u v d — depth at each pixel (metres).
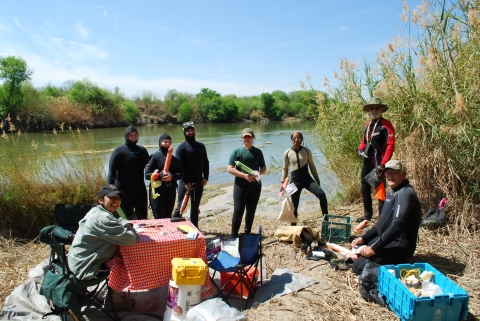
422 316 3.25
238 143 23.64
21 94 33.31
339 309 3.67
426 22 5.82
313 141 8.76
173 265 3.58
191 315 3.36
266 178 12.55
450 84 5.46
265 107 63.97
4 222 6.41
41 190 6.82
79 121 38.03
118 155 5.38
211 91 77.75
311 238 5.45
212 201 9.60
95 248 3.59
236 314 3.32
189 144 5.94
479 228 5.26
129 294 3.96
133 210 5.93
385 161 5.37
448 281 3.53
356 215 6.99
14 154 7.07
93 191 7.20
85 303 3.64
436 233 5.39
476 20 5.04
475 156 5.33
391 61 6.61
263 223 7.09
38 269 4.78
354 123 7.84
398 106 6.11
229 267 3.95
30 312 3.76
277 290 4.12
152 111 56.16
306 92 8.99
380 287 3.79
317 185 6.18
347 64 7.97
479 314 3.48
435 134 5.46
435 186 5.79
